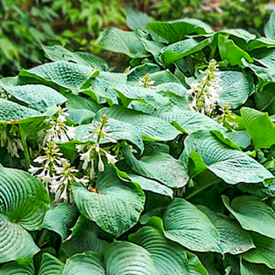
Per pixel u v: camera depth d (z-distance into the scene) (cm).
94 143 179
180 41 239
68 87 201
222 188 198
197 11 397
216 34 235
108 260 170
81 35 394
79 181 179
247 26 382
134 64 249
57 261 170
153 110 204
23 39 315
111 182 180
